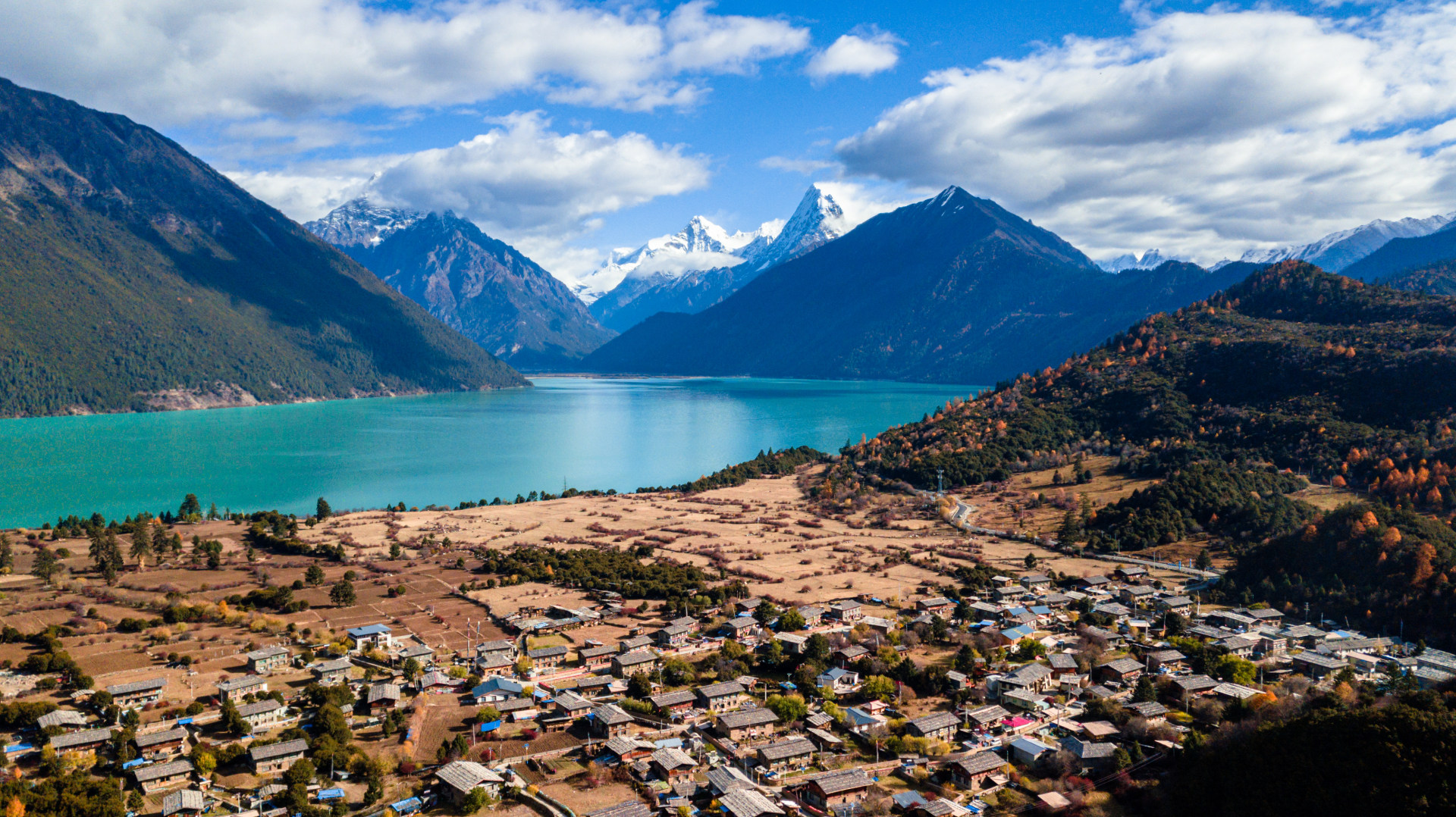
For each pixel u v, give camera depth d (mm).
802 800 120625
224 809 118188
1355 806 104250
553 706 150750
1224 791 114812
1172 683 156000
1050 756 129750
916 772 127562
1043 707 148125
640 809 114688
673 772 125250
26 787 116562
